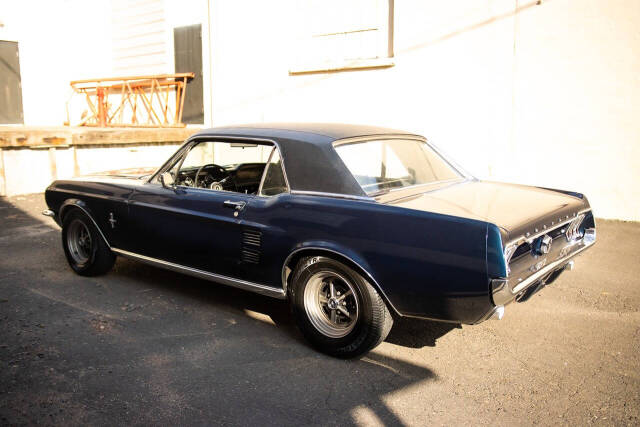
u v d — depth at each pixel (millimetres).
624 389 3117
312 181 3621
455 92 8164
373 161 3785
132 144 10617
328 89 9609
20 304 4441
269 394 3061
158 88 13094
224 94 11281
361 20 9258
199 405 2938
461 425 2770
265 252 3721
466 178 4375
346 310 3457
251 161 4055
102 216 4875
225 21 10992
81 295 4676
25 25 15047
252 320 4164
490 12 7688
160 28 13102
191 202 4180
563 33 7207
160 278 5191
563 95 7324
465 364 3443
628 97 6887
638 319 4156
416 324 4102
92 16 14727
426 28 8273
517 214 3248
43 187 9523
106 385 3141
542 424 2773
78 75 15445
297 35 10008
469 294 2963
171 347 3658
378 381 3221
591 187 7316
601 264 5516
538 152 7621
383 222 3205
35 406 2908
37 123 15508
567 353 3590
